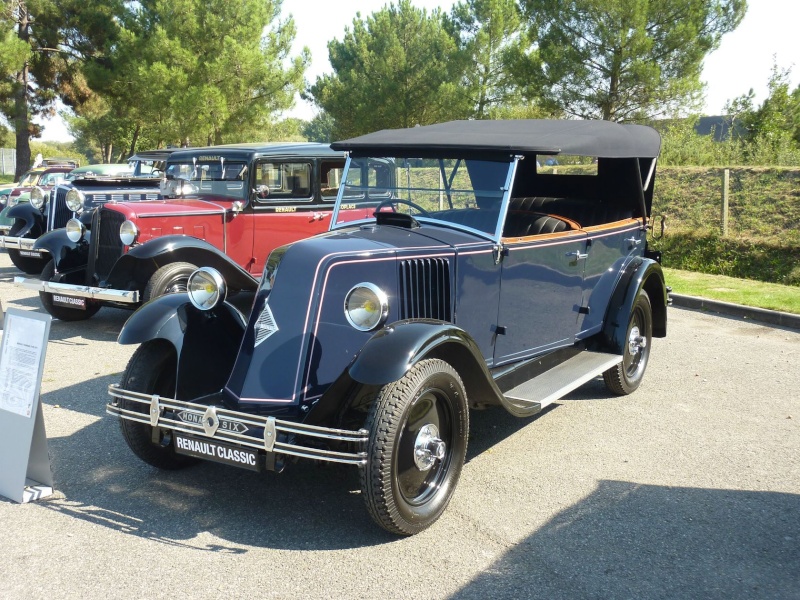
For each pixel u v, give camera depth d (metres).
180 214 8.13
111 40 26.97
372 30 28.77
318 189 9.25
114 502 4.11
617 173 6.41
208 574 3.38
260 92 24.86
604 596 3.25
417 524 3.71
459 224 4.78
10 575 3.35
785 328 8.73
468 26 27.97
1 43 24.42
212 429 3.66
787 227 12.62
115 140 32.69
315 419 3.73
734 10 20.02
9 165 44.75
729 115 22.67
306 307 3.87
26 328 4.16
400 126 27.28
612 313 5.90
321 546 3.65
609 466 4.70
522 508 4.10
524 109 27.45
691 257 12.95
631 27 19.69
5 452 4.19
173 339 4.21
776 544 3.73
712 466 4.72
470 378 4.06
